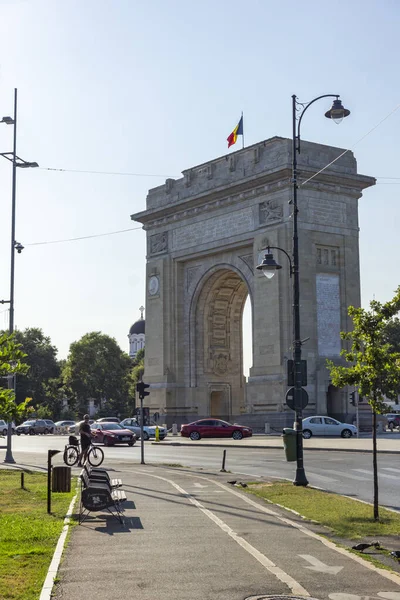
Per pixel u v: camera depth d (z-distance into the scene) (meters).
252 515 20.77
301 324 76.00
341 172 79.56
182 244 91.12
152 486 28.38
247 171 82.00
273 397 75.75
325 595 12.24
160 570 13.85
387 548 16.34
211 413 94.62
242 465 40.06
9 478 32.03
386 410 21.47
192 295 90.81
